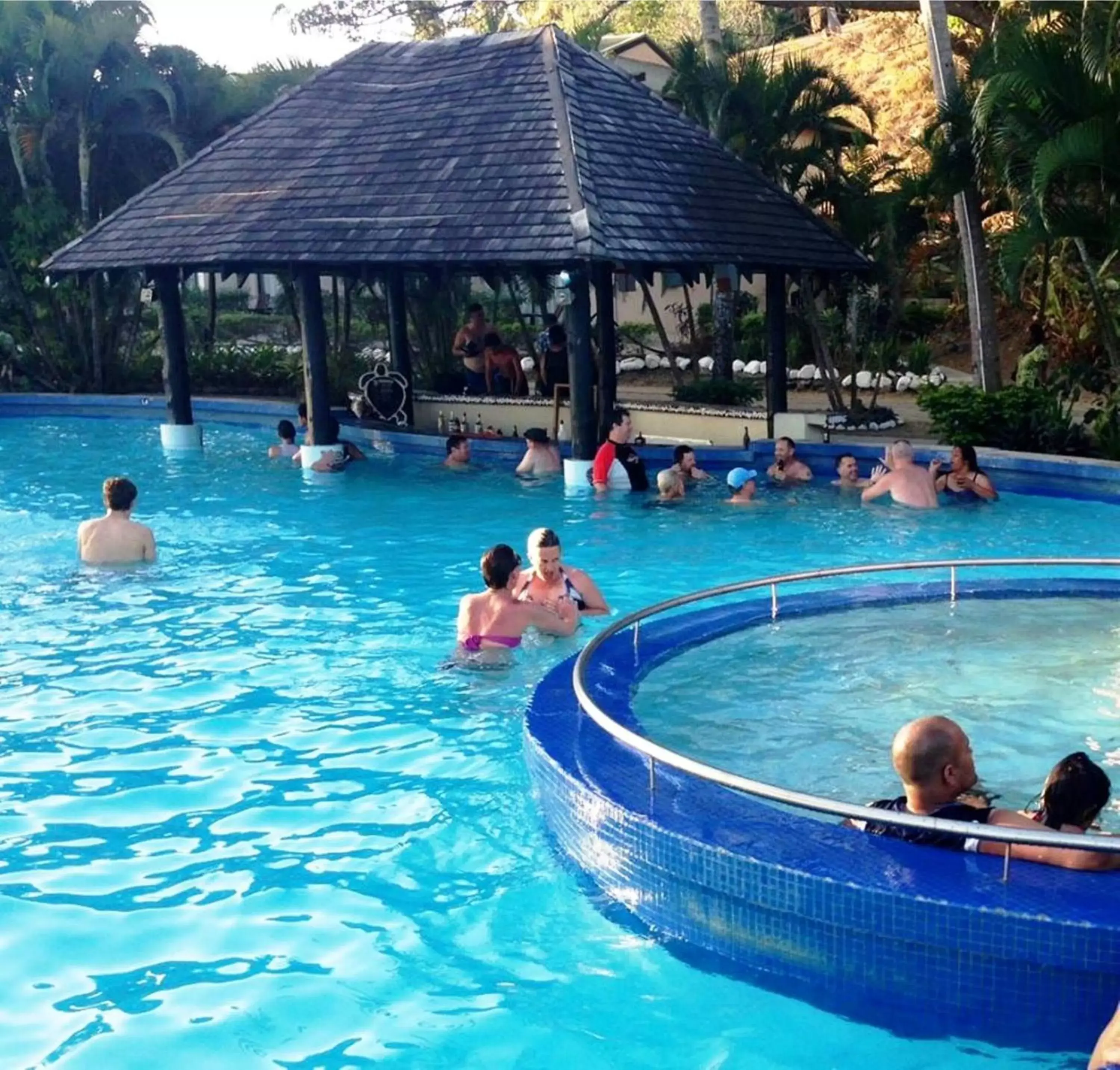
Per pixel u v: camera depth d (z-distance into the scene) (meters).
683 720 6.50
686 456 15.00
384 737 6.78
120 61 26.02
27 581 10.48
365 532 12.67
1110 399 15.52
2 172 27.31
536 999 4.31
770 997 4.31
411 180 16.70
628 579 10.40
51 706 7.36
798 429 16.95
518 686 7.50
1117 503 13.05
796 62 21.66
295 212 17.06
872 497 13.50
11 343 26.45
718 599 9.71
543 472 16.27
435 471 16.88
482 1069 3.92
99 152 27.38
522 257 14.56
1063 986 3.88
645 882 4.81
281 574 10.77
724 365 22.34
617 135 17.00
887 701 6.81
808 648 7.77
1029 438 15.10
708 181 17.25
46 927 4.80
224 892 5.08
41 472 17.33
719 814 4.83
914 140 20.59
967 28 24.80
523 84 17.47
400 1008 4.26
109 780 6.26
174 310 19.19
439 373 22.56
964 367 23.69
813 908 4.26
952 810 4.46
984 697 6.86
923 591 8.91
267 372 25.94
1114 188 13.36
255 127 19.44
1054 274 20.23
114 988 4.38
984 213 21.61
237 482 16.22
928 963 4.08
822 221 18.08
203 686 7.69
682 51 20.53
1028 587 9.00
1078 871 4.21
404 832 5.63
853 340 19.17
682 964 4.53
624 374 26.97
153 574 10.78
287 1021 4.18
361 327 33.25
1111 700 6.82
